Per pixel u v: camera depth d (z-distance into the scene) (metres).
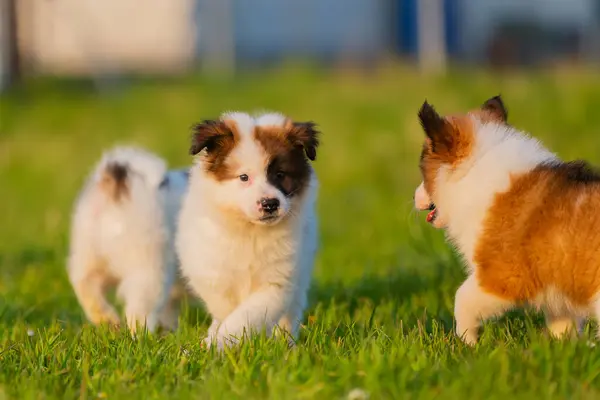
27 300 11.89
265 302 9.09
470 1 40.38
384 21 42.03
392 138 23.28
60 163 24.27
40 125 28.03
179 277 10.34
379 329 8.83
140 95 31.14
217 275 9.21
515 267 7.89
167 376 7.45
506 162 8.18
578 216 7.57
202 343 8.45
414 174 21.03
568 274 7.61
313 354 7.75
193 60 39.25
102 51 39.69
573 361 7.05
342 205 19.31
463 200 8.30
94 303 10.30
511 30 40.41
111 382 7.25
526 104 23.67
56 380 7.38
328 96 28.12
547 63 37.12
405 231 16.23
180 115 27.70
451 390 6.64
